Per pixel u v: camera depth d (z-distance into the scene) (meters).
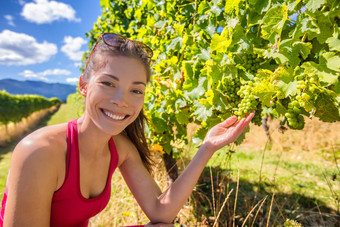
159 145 2.44
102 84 1.05
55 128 1.17
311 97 1.12
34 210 1.00
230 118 1.33
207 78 1.62
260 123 1.53
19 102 15.20
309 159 5.19
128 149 1.52
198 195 2.88
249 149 6.28
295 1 1.17
